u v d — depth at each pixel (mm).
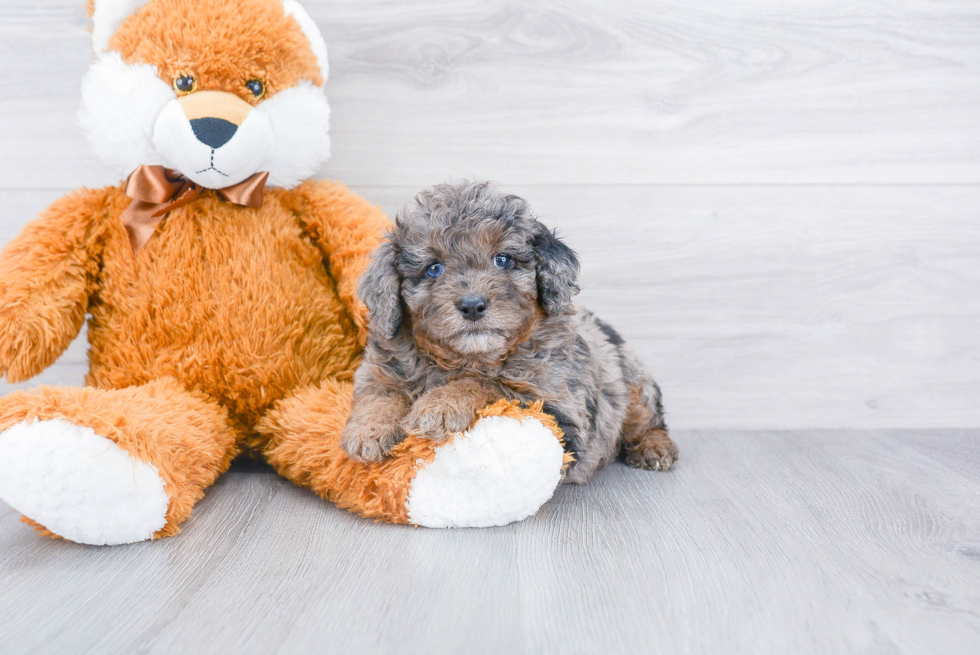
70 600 596
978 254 909
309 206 812
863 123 892
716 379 917
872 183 898
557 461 686
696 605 591
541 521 703
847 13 877
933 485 770
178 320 759
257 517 710
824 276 908
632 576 622
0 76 858
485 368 710
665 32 877
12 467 632
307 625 572
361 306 786
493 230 700
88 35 854
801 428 921
